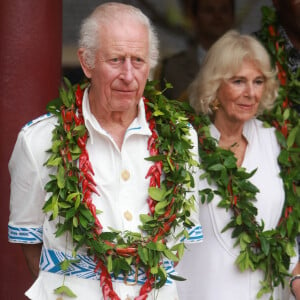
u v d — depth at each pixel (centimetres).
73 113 1026
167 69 1784
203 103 1252
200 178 1227
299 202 1273
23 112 1382
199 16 1798
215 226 1223
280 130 1304
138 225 1012
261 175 1256
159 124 1053
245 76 1227
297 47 1411
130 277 1005
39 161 1015
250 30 1812
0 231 1398
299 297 1236
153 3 1802
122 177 1015
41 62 1384
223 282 1228
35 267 1077
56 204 992
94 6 1798
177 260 1010
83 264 1006
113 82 973
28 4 1370
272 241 1229
